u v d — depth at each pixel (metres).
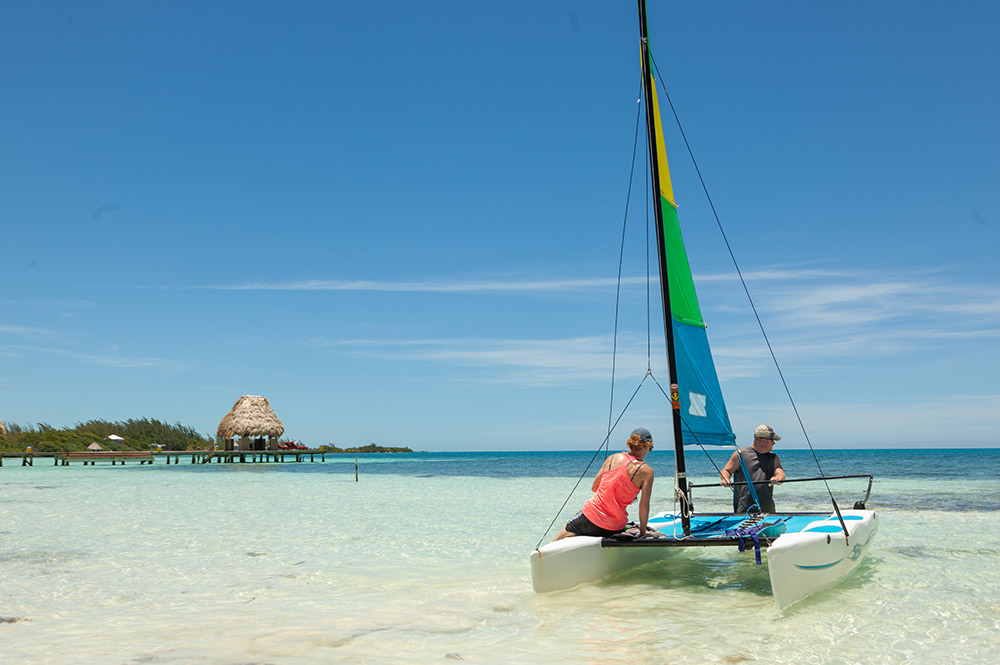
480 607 5.05
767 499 6.80
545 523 10.91
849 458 61.47
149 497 16.69
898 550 7.64
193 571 6.73
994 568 6.53
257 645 4.02
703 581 5.96
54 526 10.59
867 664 3.67
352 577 6.38
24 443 57.34
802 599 5.09
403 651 3.90
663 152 6.61
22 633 4.36
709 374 6.77
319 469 38.66
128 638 4.21
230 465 45.66
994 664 3.67
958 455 72.19
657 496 16.75
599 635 4.25
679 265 6.59
